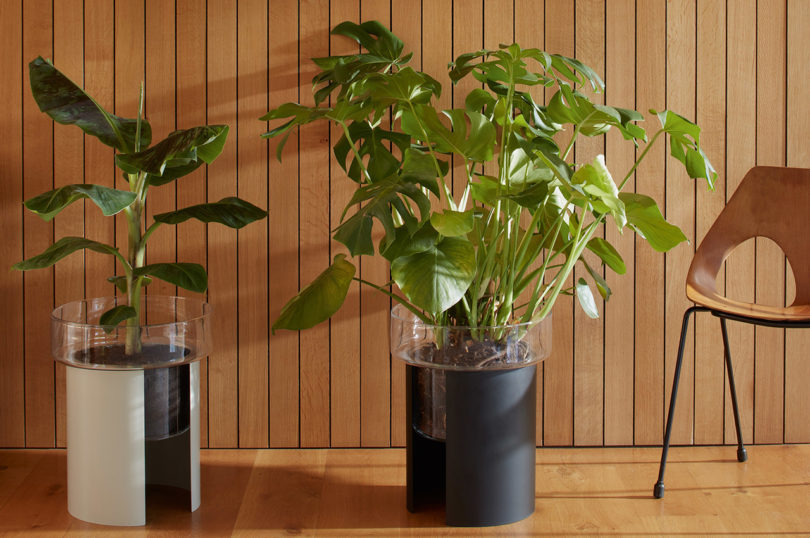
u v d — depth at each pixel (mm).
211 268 2516
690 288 2279
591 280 2557
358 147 2447
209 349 2148
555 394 2590
